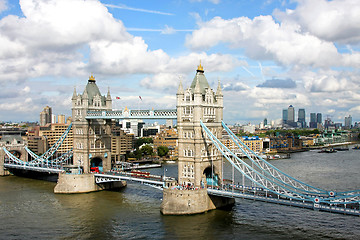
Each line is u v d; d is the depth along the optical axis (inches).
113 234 3809.1
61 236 3794.3
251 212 4534.9
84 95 6141.7
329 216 4404.5
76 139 6264.8
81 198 5433.1
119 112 5639.8
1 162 7800.2
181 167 4776.1
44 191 5999.0
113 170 6476.4
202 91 4803.2
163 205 4471.0
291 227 3966.5
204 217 4291.3
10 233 3902.6
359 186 6358.3
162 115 5113.2
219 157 4894.2
